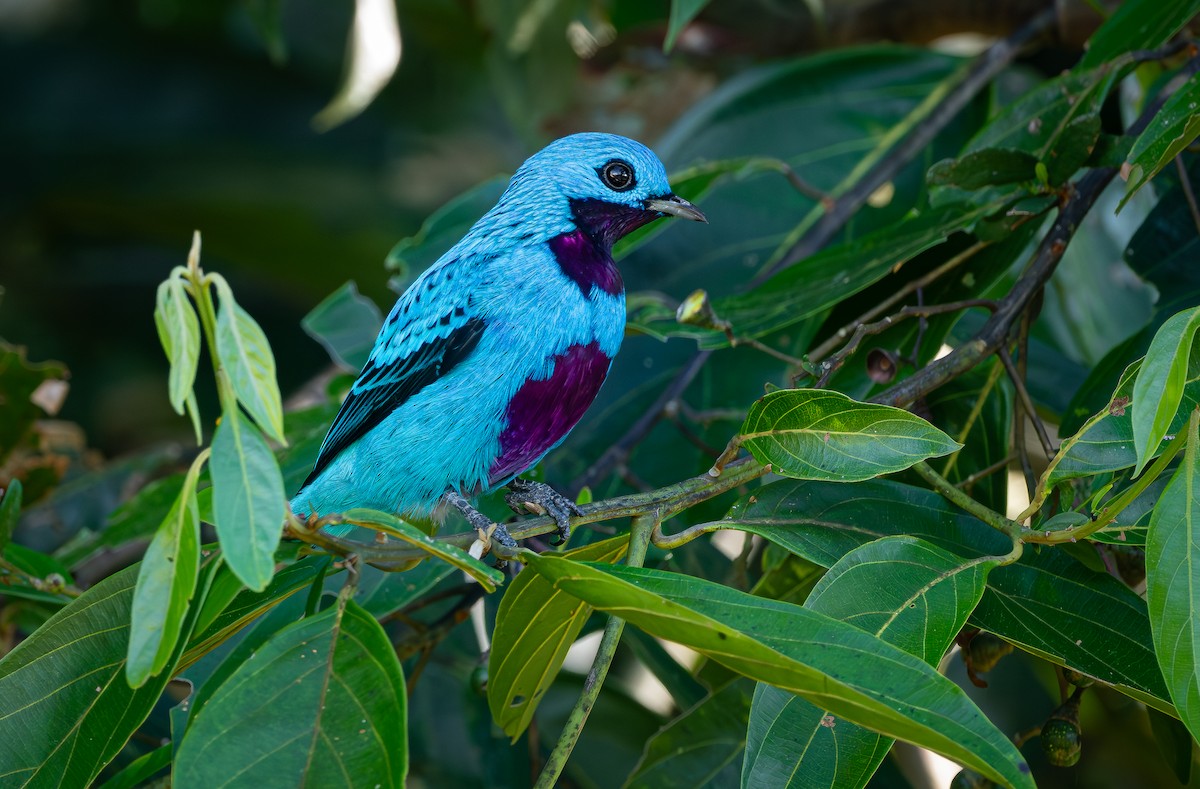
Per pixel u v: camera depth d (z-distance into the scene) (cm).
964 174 772
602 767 1163
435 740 1062
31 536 1295
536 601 629
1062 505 684
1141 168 652
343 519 541
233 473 493
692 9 838
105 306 1998
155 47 2158
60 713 600
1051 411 986
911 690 496
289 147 2078
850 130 1155
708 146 1169
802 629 525
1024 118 852
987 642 721
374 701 530
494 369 814
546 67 1460
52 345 1964
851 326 782
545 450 860
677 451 1016
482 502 928
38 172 2019
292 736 523
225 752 518
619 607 525
